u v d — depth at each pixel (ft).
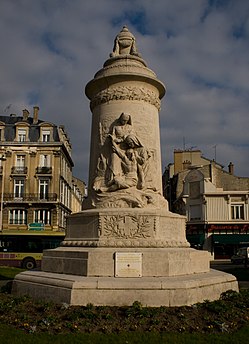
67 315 19.34
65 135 131.95
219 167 128.88
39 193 117.29
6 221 114.01
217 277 24.57
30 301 22.20
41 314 19.93
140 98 29.04
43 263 26.50
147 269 23.16
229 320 19.54
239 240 110.52
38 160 118.83
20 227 113.70
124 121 28.14
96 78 29.50
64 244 27.32
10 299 22.57
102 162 28.25
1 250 72.49
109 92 29.19
